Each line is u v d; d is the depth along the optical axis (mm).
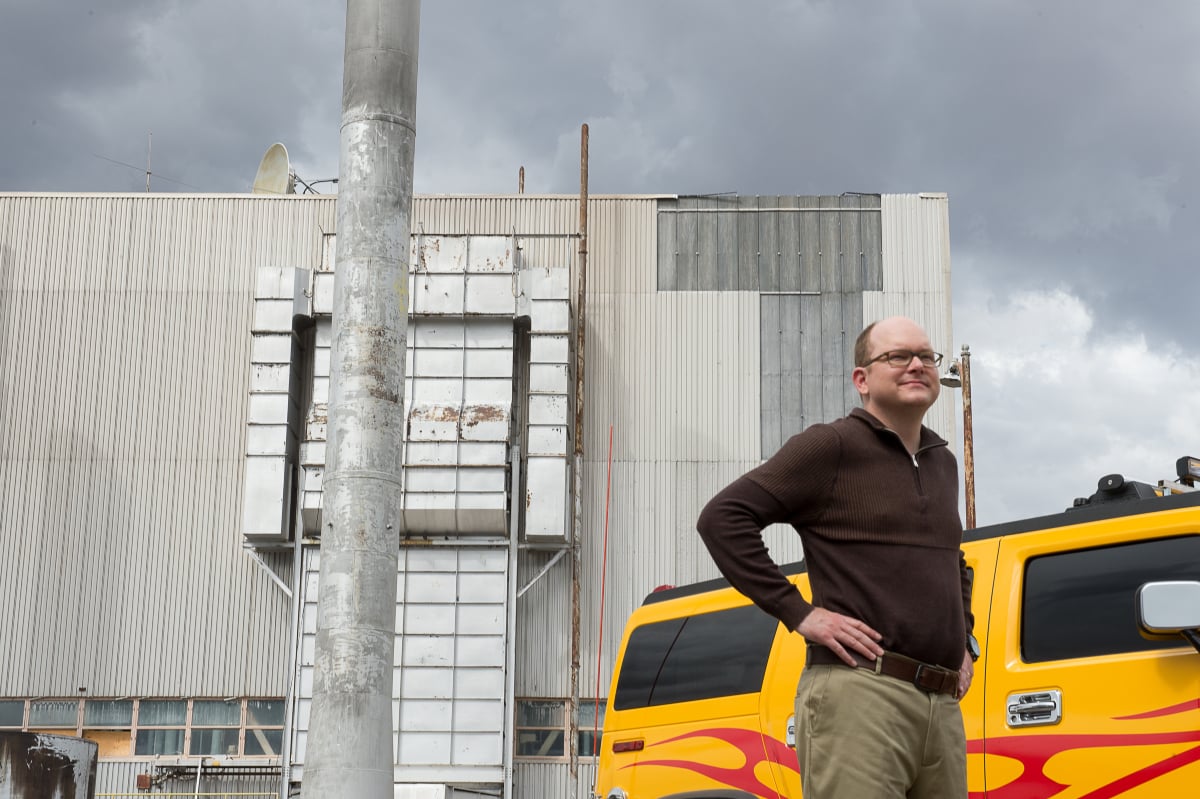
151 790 31906
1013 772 6383
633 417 34156
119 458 33906
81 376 34375
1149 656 6035
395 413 10188
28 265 35000
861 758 4156
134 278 34938
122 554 33312
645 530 33469
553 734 32094
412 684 31391
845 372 34312
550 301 33531
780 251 35062
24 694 32531
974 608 6848
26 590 33094
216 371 34375
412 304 33531
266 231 35156
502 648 31625
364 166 10453
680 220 35312
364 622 9680
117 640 32812
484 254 33844
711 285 34906
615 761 8516
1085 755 6121
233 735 32281
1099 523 6539
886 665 4230
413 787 29281
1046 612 6559
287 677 32281
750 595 4453
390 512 10000
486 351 33500
